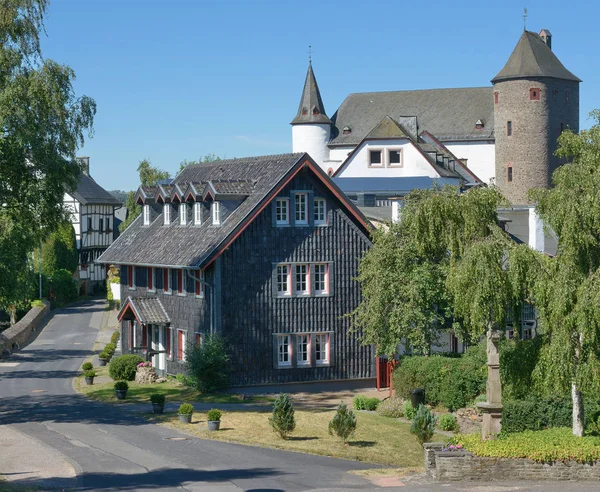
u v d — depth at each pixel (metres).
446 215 32.38
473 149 118.00
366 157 107.62
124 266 57.28
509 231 55.69
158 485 26.30
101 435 34.84
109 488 25.81
